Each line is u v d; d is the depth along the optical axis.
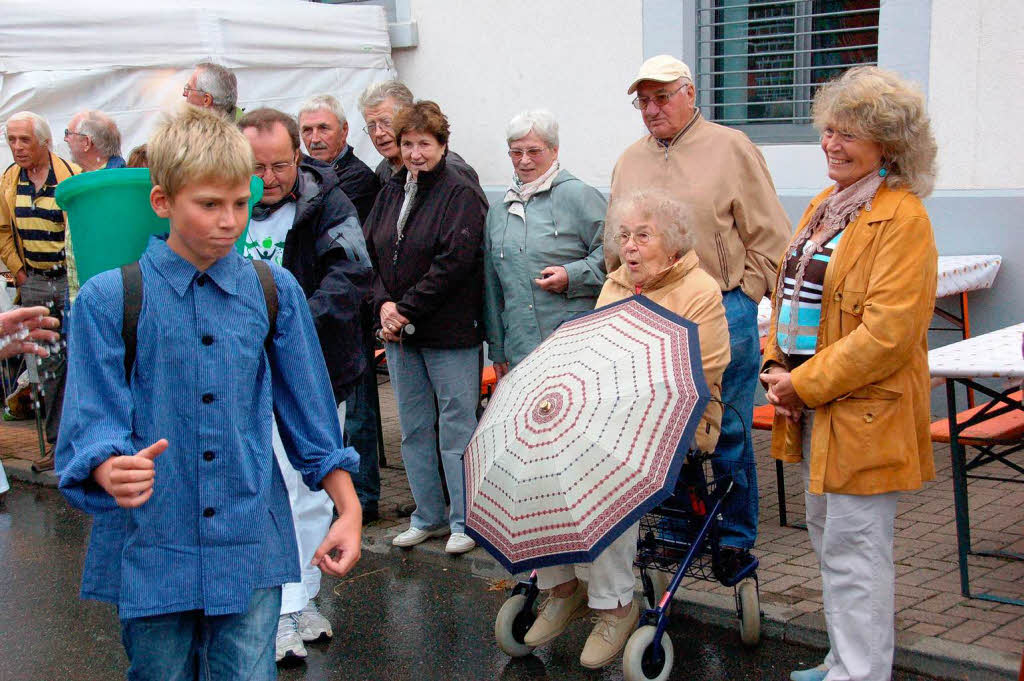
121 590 2.37
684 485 3.71
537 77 7.80
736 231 4.49
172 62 7.55
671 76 4.37
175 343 2.36
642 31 7.21
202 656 2.52
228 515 2.40
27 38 7.05
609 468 3.22
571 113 7.66
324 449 2.57
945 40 6.10
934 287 3.14
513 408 3.53
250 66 7.87
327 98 6.16
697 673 3.78
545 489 3.30
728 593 4.28
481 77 8.13
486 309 5.12
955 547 4.65
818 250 3.33
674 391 3.22
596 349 3.48
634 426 3.23
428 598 4.69
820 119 3.24
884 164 3.18
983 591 4.16
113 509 2.29
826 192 3.46
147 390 2.36
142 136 7.57
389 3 8.75
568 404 3.37
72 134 6.68
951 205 6.18
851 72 3.22
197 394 2.38
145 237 2.72
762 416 4.98
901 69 6.28
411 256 5.02
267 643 2.49
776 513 5.31
